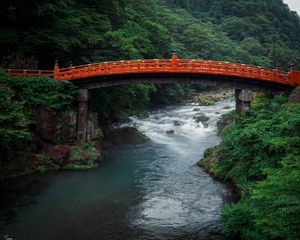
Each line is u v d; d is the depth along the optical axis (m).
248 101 33.25
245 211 17.08
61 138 32.50
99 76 33.78
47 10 35.06
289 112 21.62
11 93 27.67
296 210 11.69
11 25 36.09
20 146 28.67
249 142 21.73
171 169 31.41
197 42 96.50
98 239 18.05
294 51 139.00
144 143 42.12
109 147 38.91
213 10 154.38
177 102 75.06
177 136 46.09
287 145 16.80
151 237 18.28
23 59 35.34
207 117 53.41
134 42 48.84
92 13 43.41
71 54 40.66
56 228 19.28
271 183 12.95
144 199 24.00
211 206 22.58
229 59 100.94
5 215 20.88
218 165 28.14
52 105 31.59
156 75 33.88
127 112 48.69
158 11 89.94
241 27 138.38
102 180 28.17
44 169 29.81
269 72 32.44
